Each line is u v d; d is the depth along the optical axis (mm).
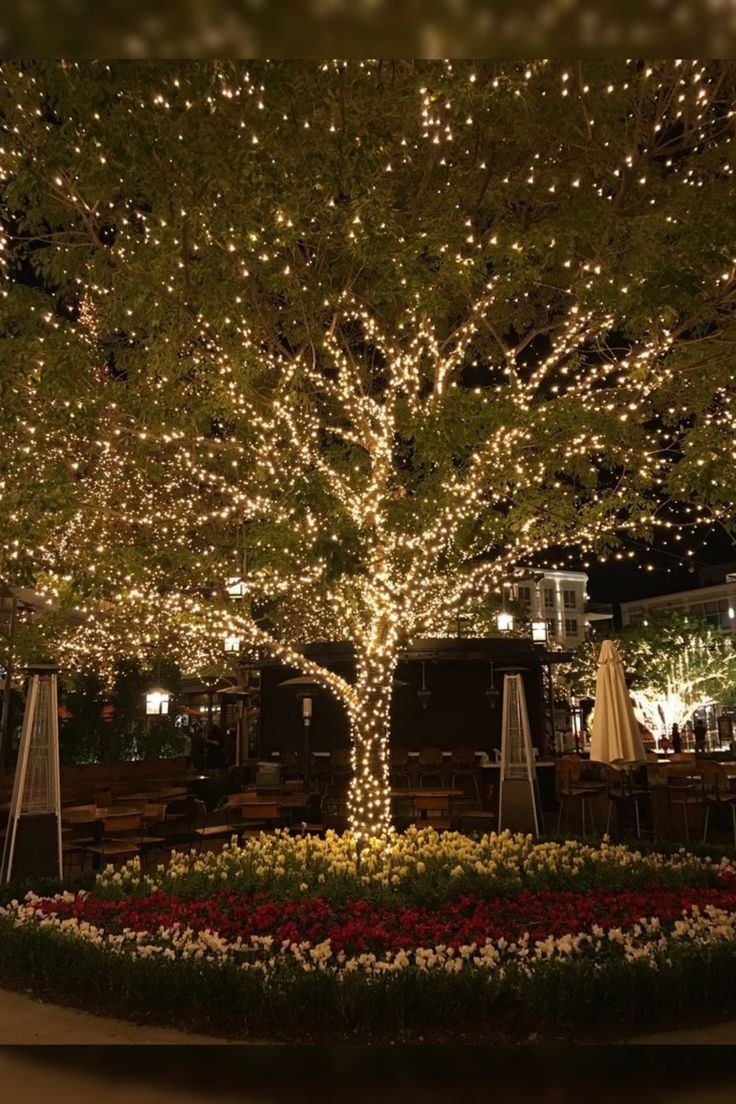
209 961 5363
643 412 9617
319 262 8523
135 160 5914
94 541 12828
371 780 9234
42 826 8438
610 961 5242
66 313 8891
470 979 5043
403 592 9328
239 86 6047
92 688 17156
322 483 7395
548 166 8398
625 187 8312
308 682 14375
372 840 8656
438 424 7965
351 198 7176
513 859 8195
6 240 7566
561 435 8727
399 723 17859
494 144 8320
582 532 9883
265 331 8836
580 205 8102
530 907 6613
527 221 8656
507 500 10516
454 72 6484
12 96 6742
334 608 10188
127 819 10102
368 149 6570
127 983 5465
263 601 17906
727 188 8078
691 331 9125
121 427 8664
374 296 8203
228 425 10594
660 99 8102
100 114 5938
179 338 8078
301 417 9352
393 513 9602
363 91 7199
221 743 22406
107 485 13195
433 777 15414
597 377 8844
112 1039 5000
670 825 11664
